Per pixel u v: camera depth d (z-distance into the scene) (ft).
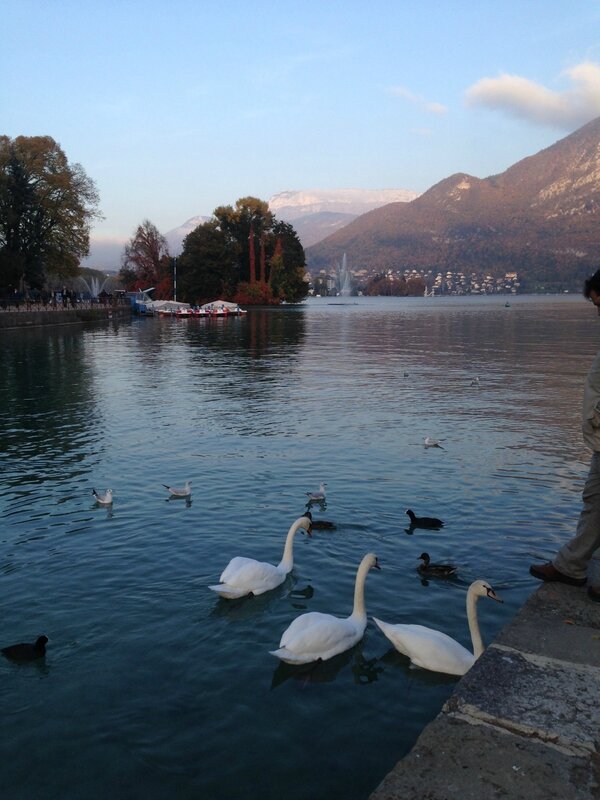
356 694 21.59
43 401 79.61
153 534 35.68
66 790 17.60
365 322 274.36
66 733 19.81
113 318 283.38
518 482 44.52
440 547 33.55
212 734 19.72
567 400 77.87
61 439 58.80
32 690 21.91
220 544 34.27
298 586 29.50
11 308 213.87
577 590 18.06
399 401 77.87
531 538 34.65
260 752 18.90
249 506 40.06
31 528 36.76
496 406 74.08
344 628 24.26
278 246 436.35
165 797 17.31
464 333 205.57
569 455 51.67
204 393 85.35
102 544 34.35
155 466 49.34
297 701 21.27
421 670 22.91
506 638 15.65
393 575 30.42
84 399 81.00
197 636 25.29
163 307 337.52
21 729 20.02
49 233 233.35
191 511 39.29
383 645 24.61
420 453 52.34
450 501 40.65
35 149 226.99
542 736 12.31
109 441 57.82
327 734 19.67
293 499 41.27
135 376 103.19
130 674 22.80
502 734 12.41
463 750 12.05
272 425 64.08
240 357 134.82
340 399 79.71
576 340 173.88
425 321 280.10
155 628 25.89
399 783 11.33
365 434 59.57
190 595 28.66
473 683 13.92
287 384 93.66
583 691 13.58
